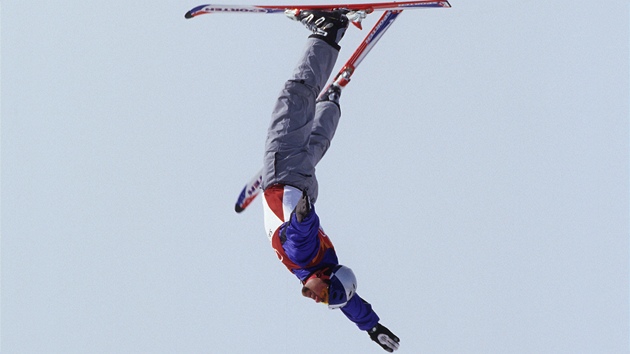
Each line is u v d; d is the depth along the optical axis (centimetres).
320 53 2881
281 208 2709
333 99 3064
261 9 2961
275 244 2662
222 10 2908
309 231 2494
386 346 2708
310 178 2798
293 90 2831
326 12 2942
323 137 2997
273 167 2786
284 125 2809
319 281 2509
